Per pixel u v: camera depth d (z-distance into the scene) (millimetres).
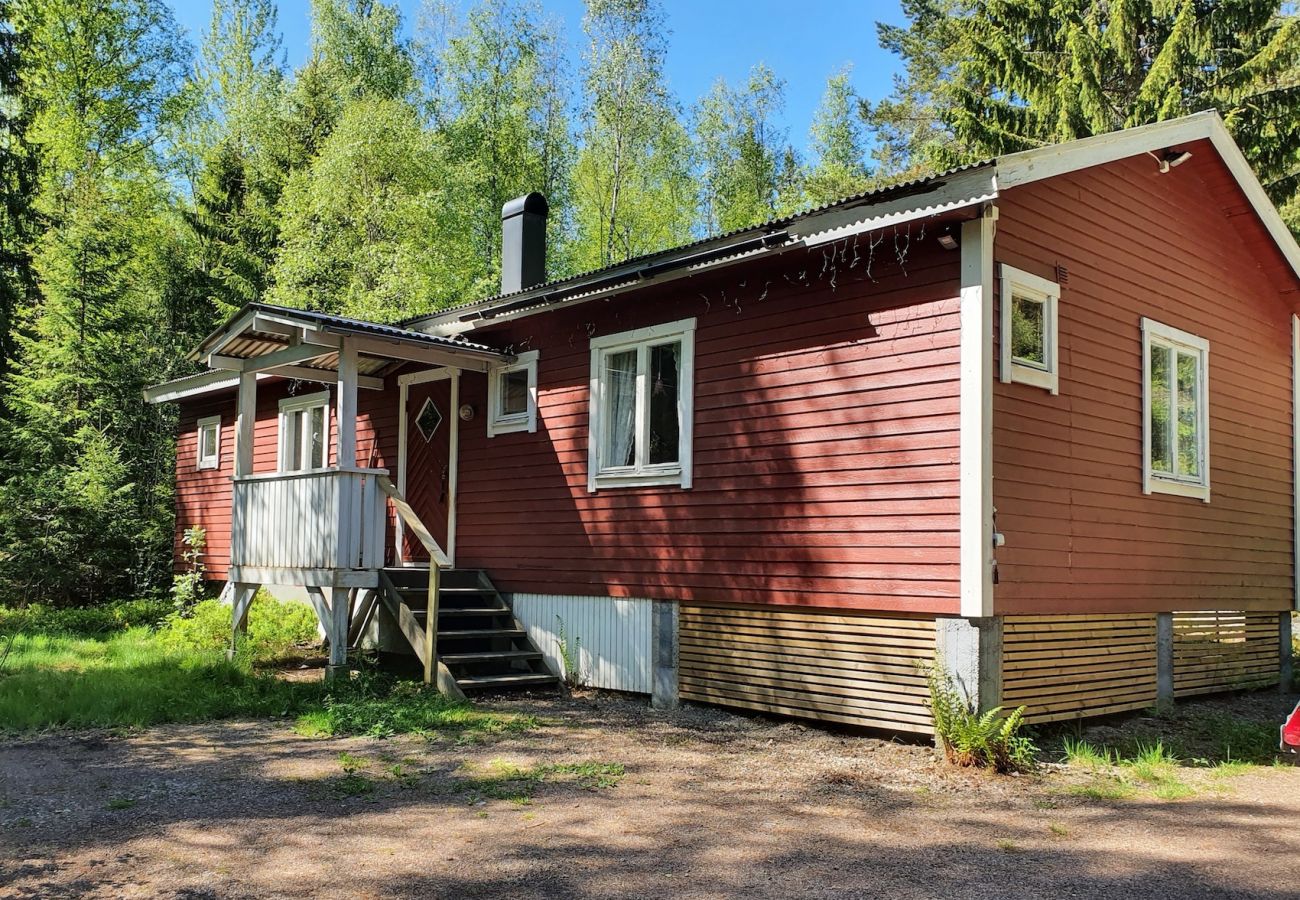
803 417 8297
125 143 31234
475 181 28141
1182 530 9742
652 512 9516
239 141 31750
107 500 19047
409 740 7688
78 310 20734
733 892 4422
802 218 7824
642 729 8242
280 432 15258
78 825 5363
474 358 11023
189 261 28141
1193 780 6766
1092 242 8727
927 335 7500
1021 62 18406
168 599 18562
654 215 32719
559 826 5449
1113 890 4469
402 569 10727
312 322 9391
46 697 8711
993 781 6574
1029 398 7738
